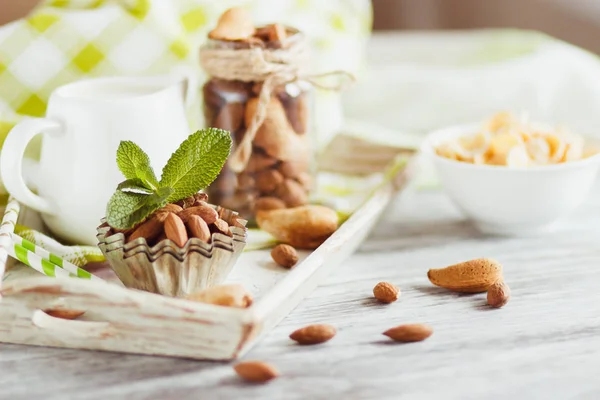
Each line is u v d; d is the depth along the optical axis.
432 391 0.68
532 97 1.08
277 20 1.02
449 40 1.27
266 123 0.84
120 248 0.75
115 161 0.79
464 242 0.85
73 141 0.79
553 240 0.85
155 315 0.70
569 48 1.15
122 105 0.79
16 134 0.78
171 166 0.76
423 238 0.86
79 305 0.71
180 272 0.75
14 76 0.92
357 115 1.11
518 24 1.53
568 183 0.83
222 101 0.84
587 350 0.71
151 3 0.95
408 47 1.26
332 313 0.76
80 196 0.80
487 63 1.16
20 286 0.72
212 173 0.77
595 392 0.68
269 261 0.81
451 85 1.09
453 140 0.88
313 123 0.88
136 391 0.69
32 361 0.72
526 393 0.68
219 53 0.83
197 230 0.75
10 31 0.92
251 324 0.69
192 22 0.97
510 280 0.79
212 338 0.70
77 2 0.97
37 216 0.83
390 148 0.98
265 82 0.83
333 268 0.80
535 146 0.84
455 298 0.77
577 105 1.09
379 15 1.56
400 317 0.75
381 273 0.81
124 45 0.94
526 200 0.83
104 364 0.71
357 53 1.08
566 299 0.77
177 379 0.70
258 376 0.69
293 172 0.86
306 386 0.69
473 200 0.84
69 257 0.79
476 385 0.69
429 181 0.96
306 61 0.85
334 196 0.91
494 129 0.88
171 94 0.81
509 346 0.72
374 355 0.72
